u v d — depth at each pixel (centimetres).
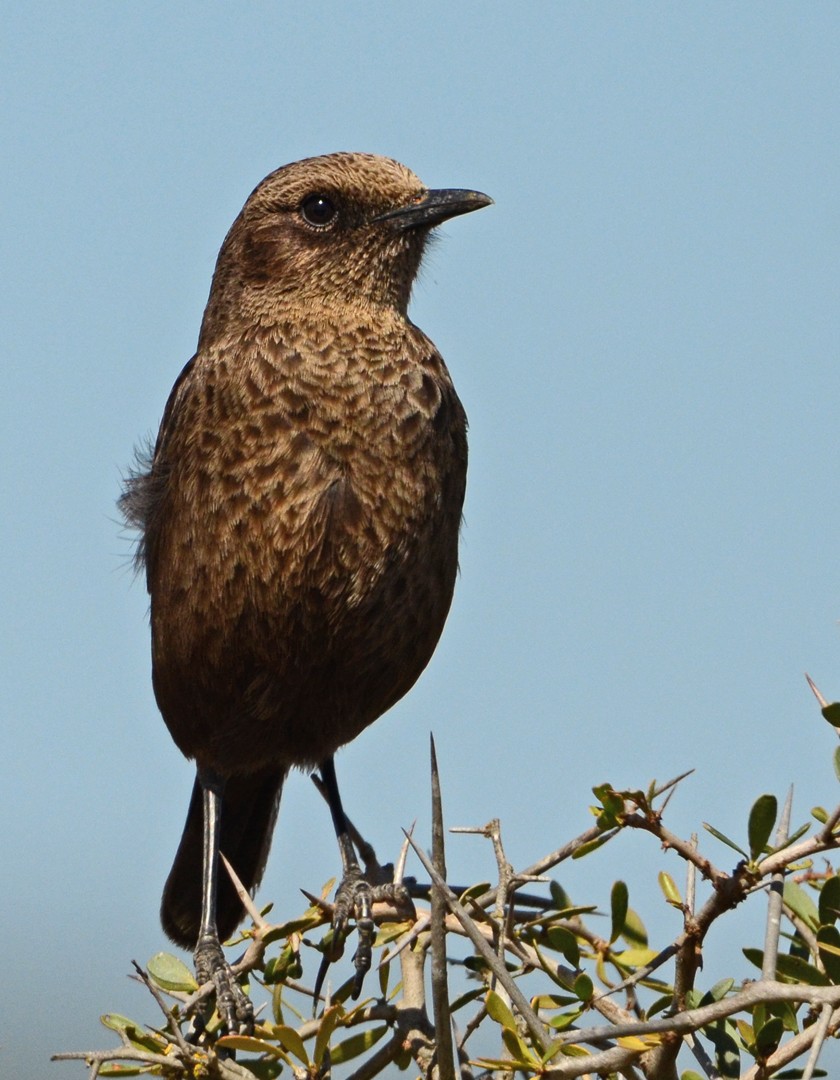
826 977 651
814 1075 655
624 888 739
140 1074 714
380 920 781
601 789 641
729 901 629
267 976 761
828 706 623
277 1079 743
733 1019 685
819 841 621
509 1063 607
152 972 789
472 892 720
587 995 677
